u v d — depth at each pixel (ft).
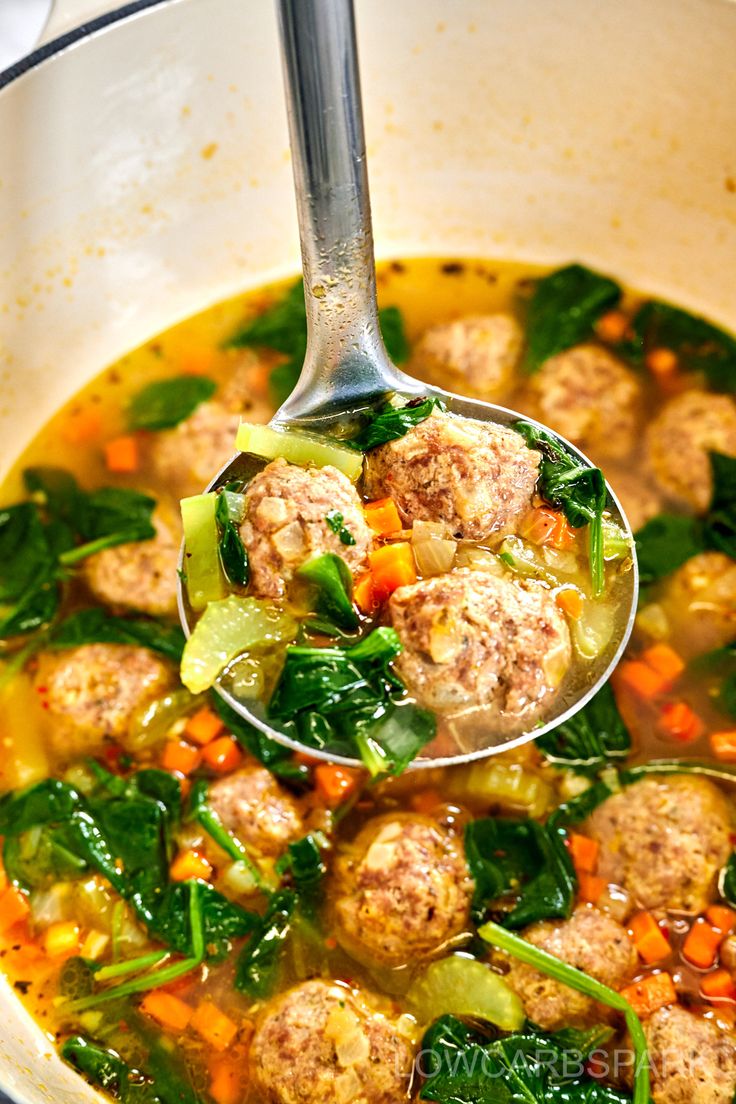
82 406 1.37
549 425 1.31
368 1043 1.03
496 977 1.07
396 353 1.38
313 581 0.99
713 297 1.40
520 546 1.03
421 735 0.99
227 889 1.12
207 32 1.27
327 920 1.11
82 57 1.23
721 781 1.17
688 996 1.08
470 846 1.13
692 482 1.27
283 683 0.98
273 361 1.38
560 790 1.16
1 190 1.25
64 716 1.18
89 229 1.34
